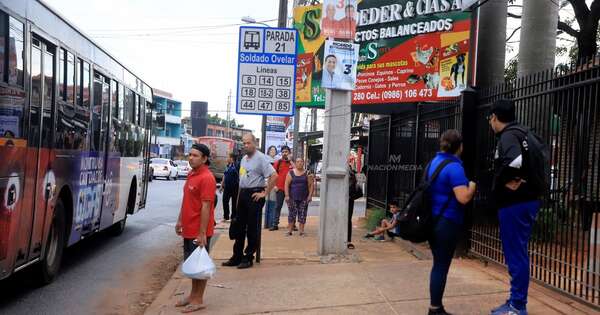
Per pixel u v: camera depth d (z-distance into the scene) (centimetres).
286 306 597
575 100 583
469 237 822
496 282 661
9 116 560
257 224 820
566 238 595
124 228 1366
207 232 588
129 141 1184
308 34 1812
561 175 609
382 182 1329
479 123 802
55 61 699
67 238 798
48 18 673
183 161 4675
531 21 1099
